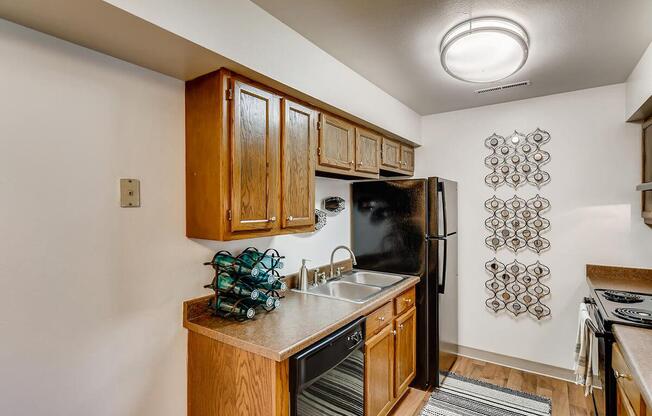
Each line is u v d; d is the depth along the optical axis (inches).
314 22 65.7
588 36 71.2
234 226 59.1
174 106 62.9
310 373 55.9
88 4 39.9
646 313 66.7
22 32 45.2
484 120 120.3
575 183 106.3
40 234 46.8
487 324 120.4
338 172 87.8
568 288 107.6
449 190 112.8
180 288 63.8
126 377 56.1
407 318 96.0
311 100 75.5
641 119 95.4
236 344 55.0
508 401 95.6
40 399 46.9
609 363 63.0
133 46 50.7
